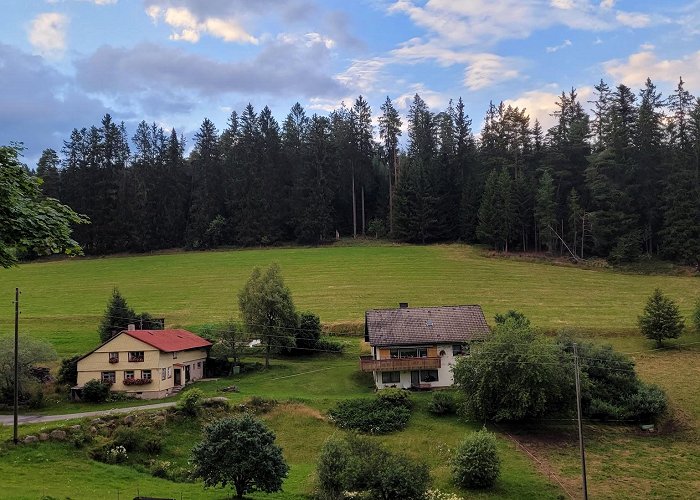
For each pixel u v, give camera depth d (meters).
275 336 68.50
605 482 41.06
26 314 88.00
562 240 119.31
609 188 116.56
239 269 116.88
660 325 68.50
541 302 90.44
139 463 40.62
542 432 49.41
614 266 111.50
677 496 39.22
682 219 109.81
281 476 34.84
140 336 59.03
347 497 33.28
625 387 53.56
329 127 157.12
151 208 143.88
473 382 50.62
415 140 162.75
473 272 109.75
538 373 48.78
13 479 33.38
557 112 144.62
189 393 48.91
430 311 64.19
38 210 15.95
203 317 85.50
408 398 53.38
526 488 39.94
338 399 53.75
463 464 40.09
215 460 34.31
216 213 146.00
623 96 127.38
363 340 75.75
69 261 131.50
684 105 127.88
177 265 122.69
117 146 146.75
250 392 56.62
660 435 49.19
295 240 143.38
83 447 40.53
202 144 150.38
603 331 75.06
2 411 51.22
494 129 148.88
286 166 153.75
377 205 154.50
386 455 34.50
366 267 114.69
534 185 129.62
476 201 135.25
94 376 58.00
